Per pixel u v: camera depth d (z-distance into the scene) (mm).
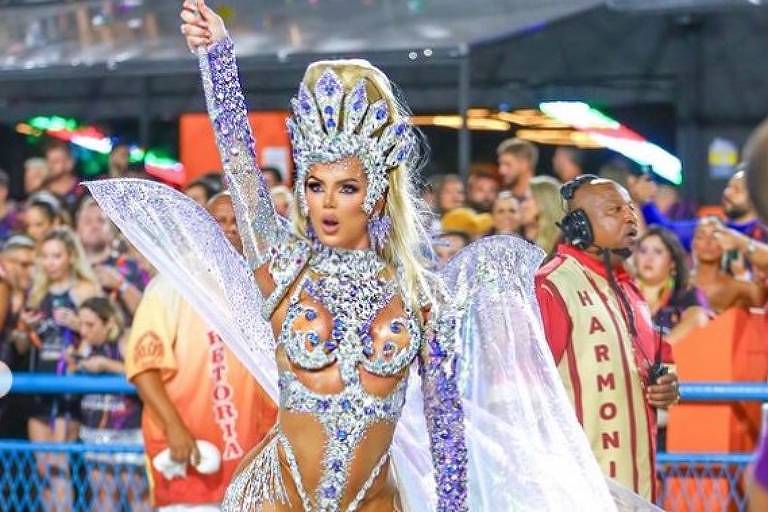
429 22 12055
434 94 13070
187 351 7465
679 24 13180
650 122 13289
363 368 4746
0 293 9562
